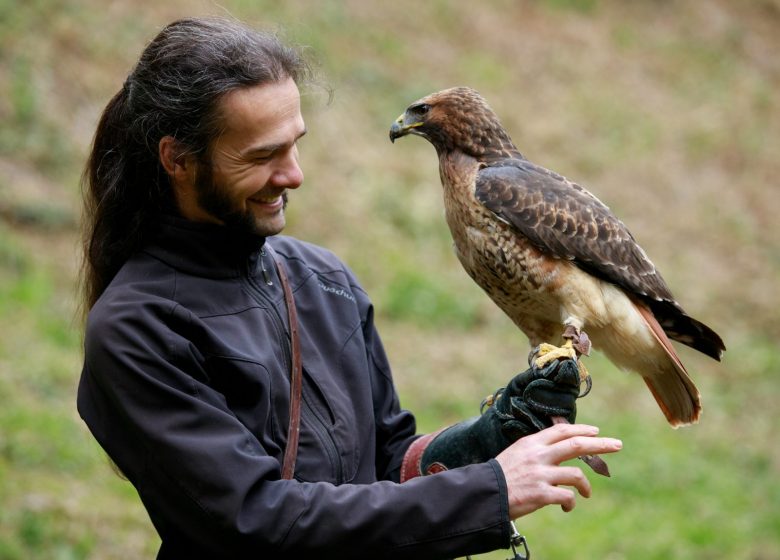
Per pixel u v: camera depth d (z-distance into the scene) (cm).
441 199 2105
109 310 457
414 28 2623
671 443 1622
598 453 444
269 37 482
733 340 2000
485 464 440
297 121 469
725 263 2270
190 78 455
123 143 485
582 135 2545
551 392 490
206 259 480
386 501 431
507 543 434
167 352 451
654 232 2316
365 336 552
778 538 1398
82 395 474
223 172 462
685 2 3338
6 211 1625
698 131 2736
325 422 489
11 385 1269
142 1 2148
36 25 1952
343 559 432
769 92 3070
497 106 2495
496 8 2895
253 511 428
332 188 2011
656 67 2991
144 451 444
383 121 2261
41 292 1488
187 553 471
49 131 1778
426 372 1644
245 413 467
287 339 495
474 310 1847
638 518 1394
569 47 2889
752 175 2642
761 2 3478
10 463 1135
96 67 1936
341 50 2389
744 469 1611
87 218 510
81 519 1084
